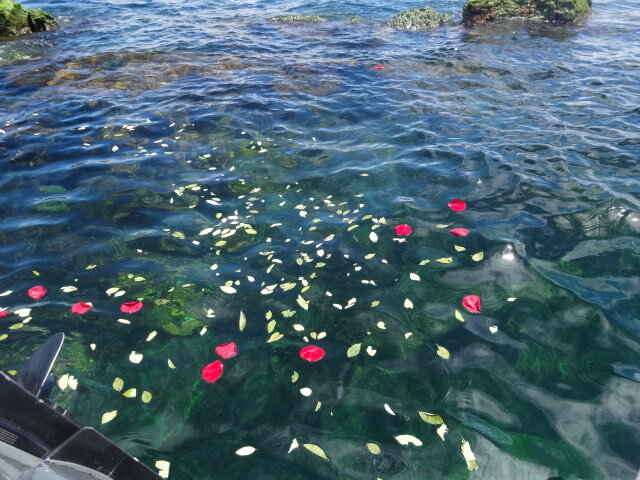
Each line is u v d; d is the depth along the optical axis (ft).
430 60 38.91
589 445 10.18
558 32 46.14
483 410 11.09
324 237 17.29
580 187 19.57
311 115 28.40
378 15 59.26
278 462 10.14
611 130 24.94
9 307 14.06
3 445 7.59
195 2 66.13
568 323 13.24
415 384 11.81
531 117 27.09
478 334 13.09
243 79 35.01
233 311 14.10
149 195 20.08
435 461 10.05
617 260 15.47
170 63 38.91
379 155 23.29
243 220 18.38
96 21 54.70
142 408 11.32
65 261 16.16
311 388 11.80
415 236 17.16
